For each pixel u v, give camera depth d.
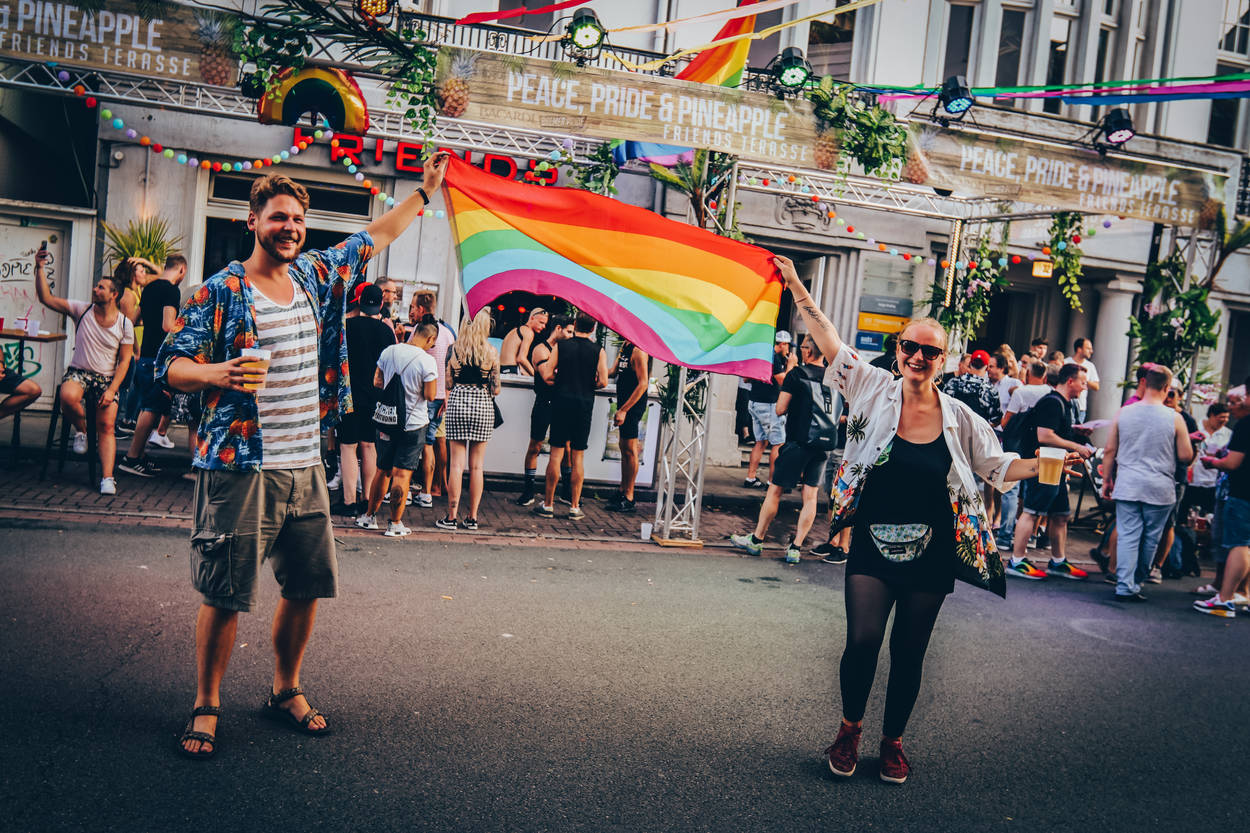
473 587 6.35
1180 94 7.55
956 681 5.36
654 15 12.79
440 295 12.65
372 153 12.32
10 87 9.01
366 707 4.14
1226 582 7.70
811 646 5.77
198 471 3.53
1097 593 8.13
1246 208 13.74
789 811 3.59
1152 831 3.71
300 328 3.60
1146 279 10.48
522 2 12.16
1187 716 5.11
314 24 7.15
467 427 8.02
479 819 3.26
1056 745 4.52
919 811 3.70
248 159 12.09
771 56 13.53
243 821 3.08
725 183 9.16
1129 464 7.88
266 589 5.79
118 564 5.94
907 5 13.77
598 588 6.71
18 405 8.34
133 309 8.25
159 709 3.89
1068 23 14.67
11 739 3.49
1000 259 12.09
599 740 4.05
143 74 7.01
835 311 13.87
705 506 10.73
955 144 8.60
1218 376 15.52
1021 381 11.19
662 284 6.73
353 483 8.16
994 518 9.93
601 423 10.66
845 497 3.90
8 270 11.80
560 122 7.52
